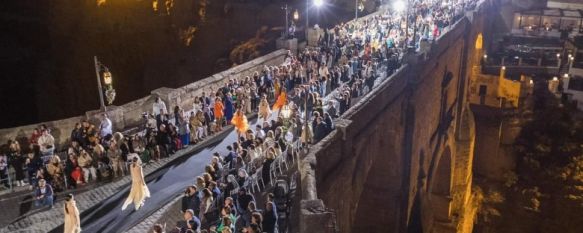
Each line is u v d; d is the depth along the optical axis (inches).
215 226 717.9
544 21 3666.3
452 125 2175.2
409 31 1804.9
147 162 993.5
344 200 1021.2
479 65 3004.4
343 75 1391.5
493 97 2967.5
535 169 2859.3
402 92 1350.9
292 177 880.9
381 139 1229.1
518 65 3368.6
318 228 697.6
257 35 2460.6
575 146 2935.5
